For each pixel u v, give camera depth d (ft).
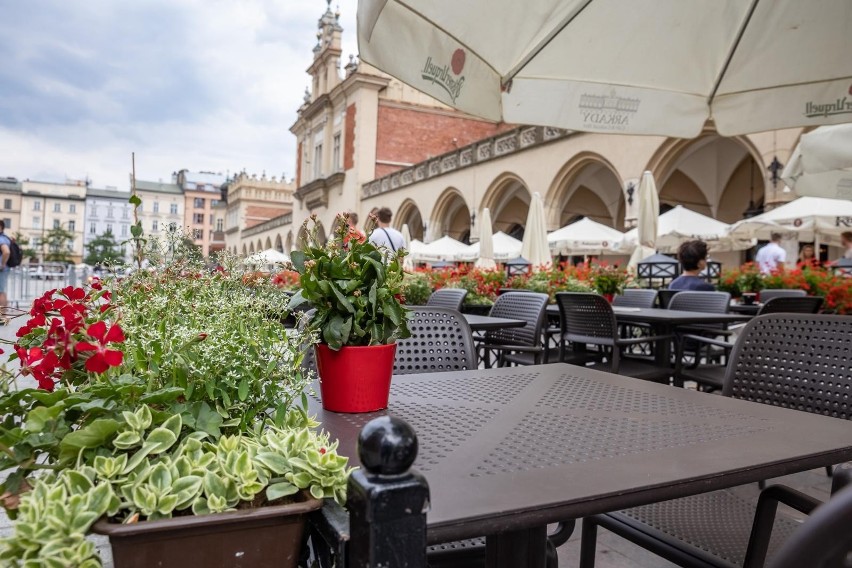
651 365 13.71
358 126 96.68
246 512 2.33
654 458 3.26
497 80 9.98
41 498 2.27
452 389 5.27
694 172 53.06
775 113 11.60
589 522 5.52
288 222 139.74
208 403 3.12
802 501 4.00
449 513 2.43
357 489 2.04
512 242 58.39
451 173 72.38
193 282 4.43
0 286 33.12
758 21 10.66
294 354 3.43
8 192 329.11
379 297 4.42
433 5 8.11
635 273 37.04
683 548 4.74
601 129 11.23
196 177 367.04
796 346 6.10
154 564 2.28
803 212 32.35
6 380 3.02
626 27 10.40
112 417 2.72
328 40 116.67
